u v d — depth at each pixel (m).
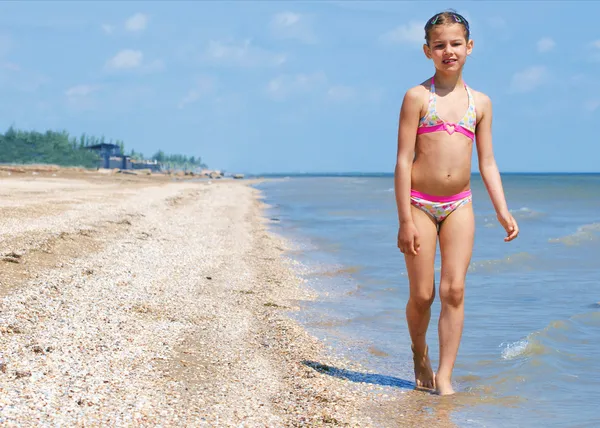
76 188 34.72
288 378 5.99
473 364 6.66
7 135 125.94
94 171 98.56
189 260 12.72
